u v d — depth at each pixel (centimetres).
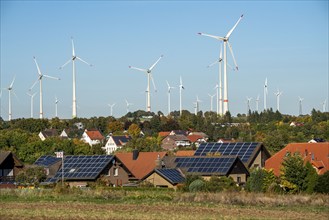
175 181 9044
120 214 5094
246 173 9550
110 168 9694
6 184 9406
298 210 5522
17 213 5194
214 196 6319
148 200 6419
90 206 5791
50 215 5053
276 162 10025
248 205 5959
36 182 9338
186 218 4822
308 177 7906
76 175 9419
